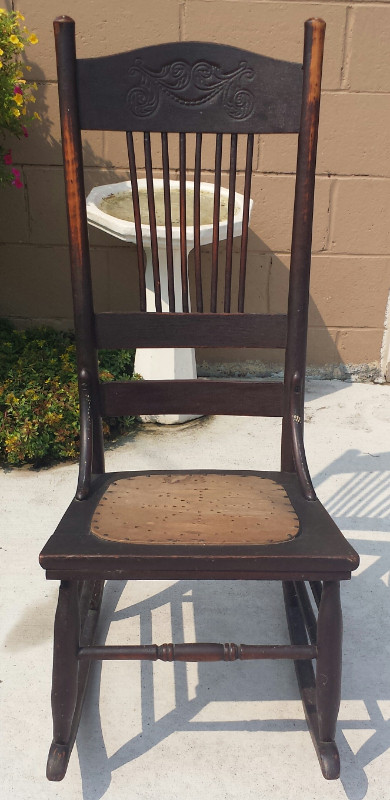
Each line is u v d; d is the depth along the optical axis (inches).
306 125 56.1
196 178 59.2
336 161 113.0
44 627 70.5
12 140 111.9
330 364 127.8
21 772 55.5
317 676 52.8
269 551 49.8
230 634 70.3
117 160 113.7
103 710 61.5
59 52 54.2
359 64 107.1
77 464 99.9
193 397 63.8
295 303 60.5
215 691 63.9
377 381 128.2
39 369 107.3
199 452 103.1
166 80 56.2
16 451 95.6
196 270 61.4
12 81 98.3
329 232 117.6
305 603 68.1
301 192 57.8
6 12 104.4
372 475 98.5
